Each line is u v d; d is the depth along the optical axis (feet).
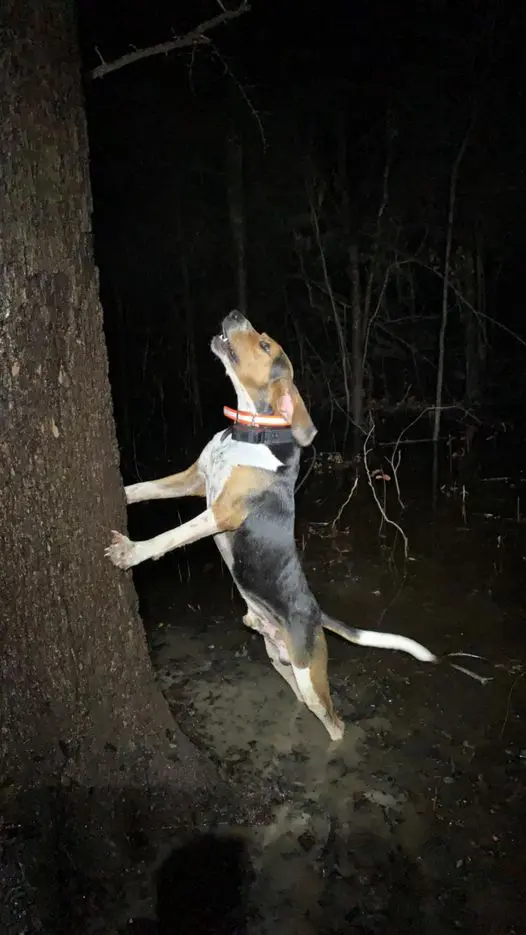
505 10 12.66
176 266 16.52
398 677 6.27
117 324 15.65
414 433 15.10
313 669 5.13
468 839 4.51
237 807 4.62
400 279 17.10
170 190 15.23
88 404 4.04
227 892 4.07
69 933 3.73
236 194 13.41
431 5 12.71
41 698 4.09
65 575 4.09
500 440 14.17
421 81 13.51
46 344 3.76
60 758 4.14
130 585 4.54
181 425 15.89
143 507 10.57
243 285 13.83
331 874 4.23
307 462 13.14
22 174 3.52
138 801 4.39
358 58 13.39
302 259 15.26
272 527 5.03
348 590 7.83
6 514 3.84
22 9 3.43
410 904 4.05
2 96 3.43
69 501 4.03
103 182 14.82
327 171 14.74
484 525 9.61
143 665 4.61
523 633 6.91
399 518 9.99
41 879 3.83
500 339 18.89
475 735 5.50
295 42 13.07
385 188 13.80
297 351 17.49
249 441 5.03
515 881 4.20
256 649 6.70
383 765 5.17
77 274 3.85
